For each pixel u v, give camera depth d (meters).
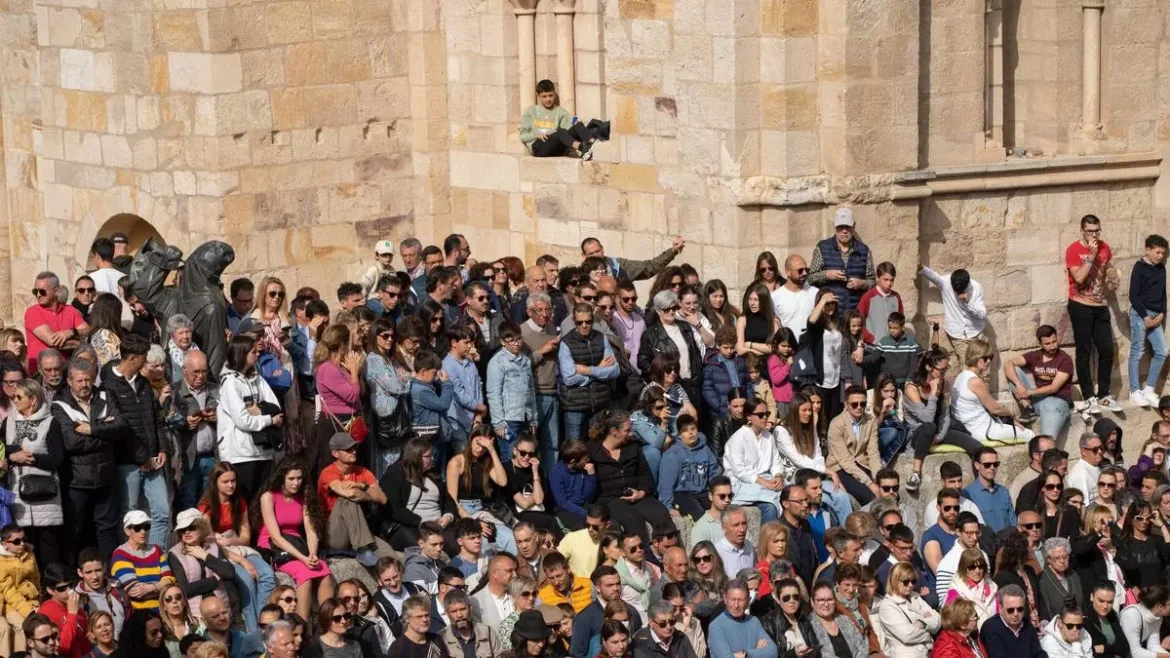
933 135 66.25
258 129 66.81
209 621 48.62
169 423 52.91
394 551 53.50
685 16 63.69
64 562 51.59
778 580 51.91
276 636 47.62
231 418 53.09
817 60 63.22
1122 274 68.75
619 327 59.28
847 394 59.12
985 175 66.25
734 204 63.25
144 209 68.12
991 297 67.12
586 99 68.94
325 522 52.56
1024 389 65.19
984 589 54.53
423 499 54.09
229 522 51.88
